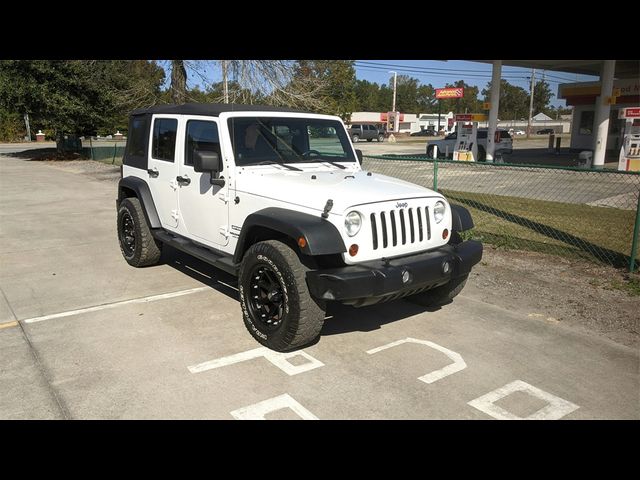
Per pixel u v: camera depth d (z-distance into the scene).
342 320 4.98
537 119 87.88
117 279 6.17
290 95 14.30
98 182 16.62
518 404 3.51
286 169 4.93
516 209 10.82
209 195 5.08
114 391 3.60
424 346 4.40
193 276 6.29
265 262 4.12
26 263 6.89
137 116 6.61
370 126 53.97
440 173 17.75
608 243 7.80
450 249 4.51
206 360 4.08
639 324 4.87
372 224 4.01
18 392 3.57
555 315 5.11
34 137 52.16
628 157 17.89
